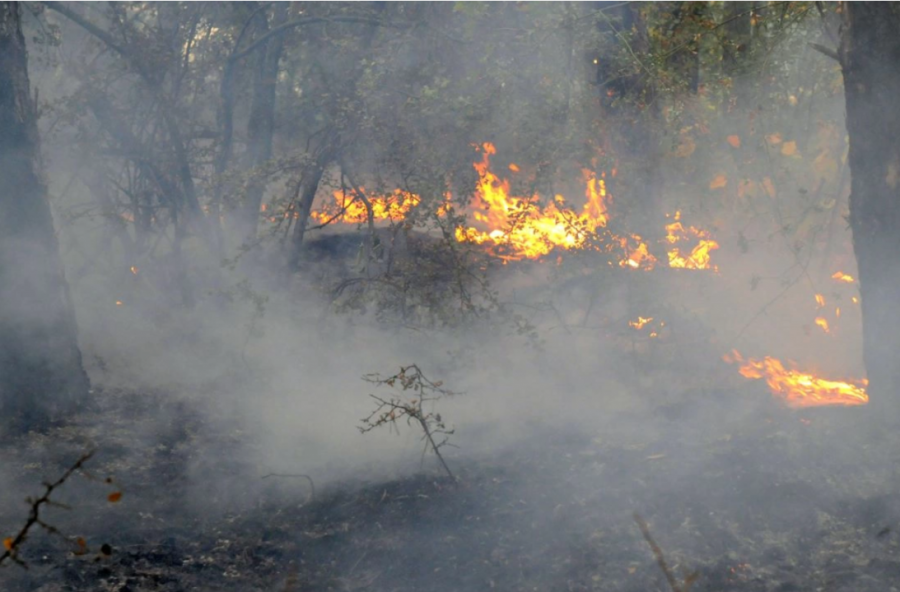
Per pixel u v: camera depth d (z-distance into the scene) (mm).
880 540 5938
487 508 6805
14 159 8531
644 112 11031
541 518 6598
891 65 7168
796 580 5691
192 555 6238
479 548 6301
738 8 11797
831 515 6238
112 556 6039
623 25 11484
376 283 10984
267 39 12281
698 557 5988
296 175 11969
